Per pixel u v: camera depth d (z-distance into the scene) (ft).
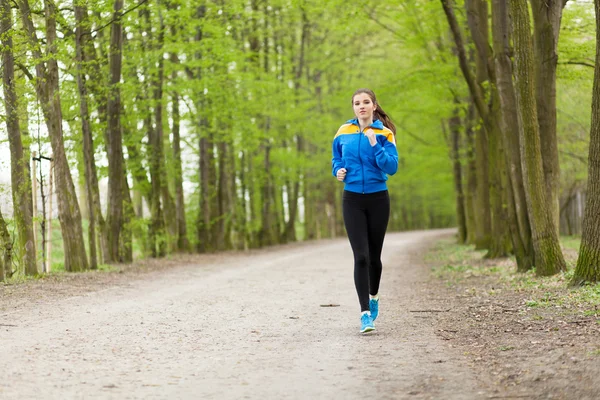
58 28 48.75
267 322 23.02
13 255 41.50
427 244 93.20
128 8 50.06
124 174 58.80
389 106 69.05
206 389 13.65
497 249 53.42
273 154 99.81
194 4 57.11
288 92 88.48
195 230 80.89
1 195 42.04
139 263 57.06
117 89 54.70
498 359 15.93
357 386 13.84
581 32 49.01
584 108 64.95
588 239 27.86
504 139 38.96
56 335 20.16
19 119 41.50
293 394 13.26
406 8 58.85
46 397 12.84
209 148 80.33
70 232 46.60
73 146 55.88
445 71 60.08
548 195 38.09
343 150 20.07
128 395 13.10
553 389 13.00
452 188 153.79
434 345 18.15
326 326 22.06
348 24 55.21
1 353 17.22
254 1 81.92
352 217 20.08
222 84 67.26
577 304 23.58
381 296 31.63
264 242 99.40
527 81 33.94
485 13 48.49
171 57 66.64
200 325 22.29
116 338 19.66
